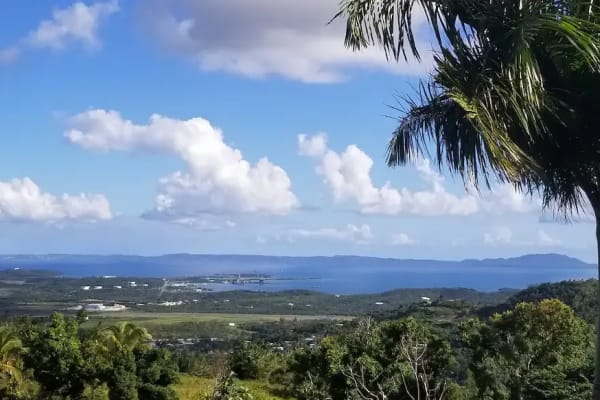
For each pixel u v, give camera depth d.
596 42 4.39
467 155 4.98
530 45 4.56
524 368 17.73
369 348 19.45
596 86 4.77
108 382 20.56
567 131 4.98
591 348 19.36
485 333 19.31
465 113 4.69
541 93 4.46
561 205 5.56
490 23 4.71
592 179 5.23
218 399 17.33
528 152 4.87
